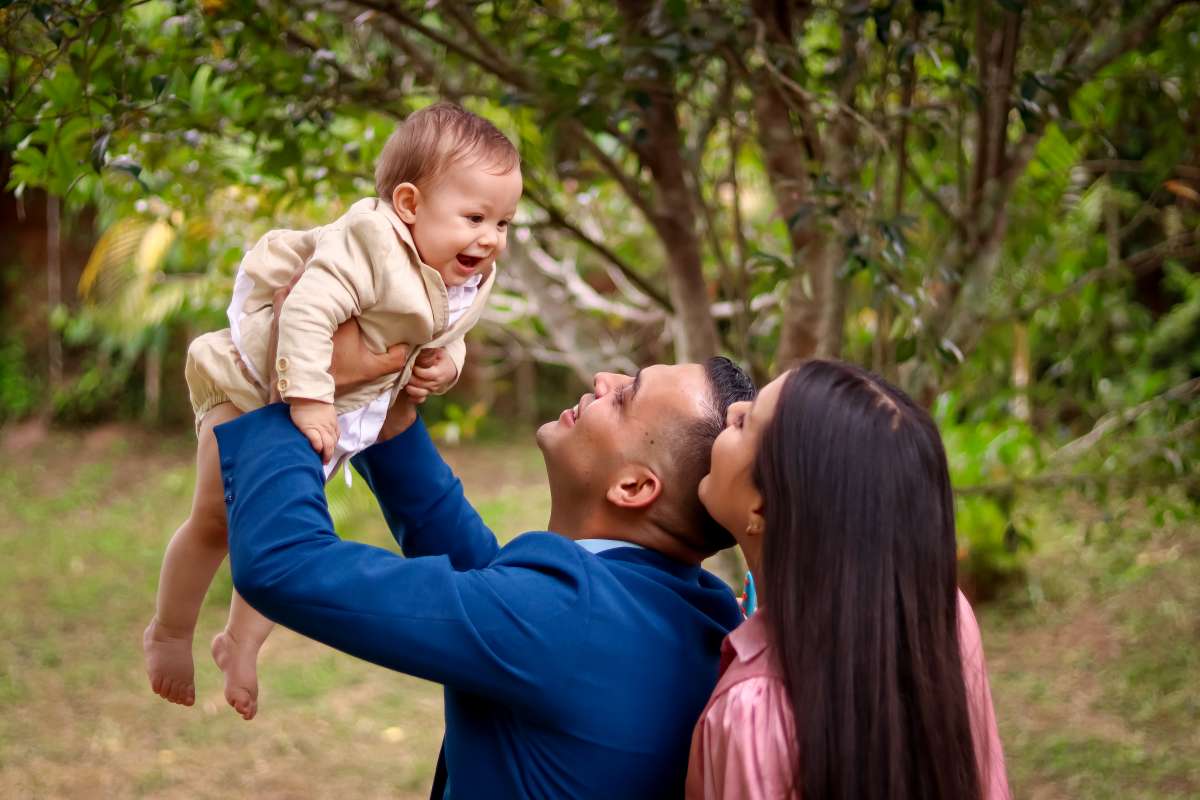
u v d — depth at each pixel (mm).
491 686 1429
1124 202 5199
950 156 3787
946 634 1418
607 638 1484
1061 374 5102
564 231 4004
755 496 1488
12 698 5848
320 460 1513
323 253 1556
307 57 3014
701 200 3531
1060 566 7422
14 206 12555
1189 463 3941
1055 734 5273
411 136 1637
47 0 2199
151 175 3553
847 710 1337
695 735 1437
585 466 1711
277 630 7105
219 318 8539
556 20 3217
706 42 2729
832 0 3283
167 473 11164
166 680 1759
